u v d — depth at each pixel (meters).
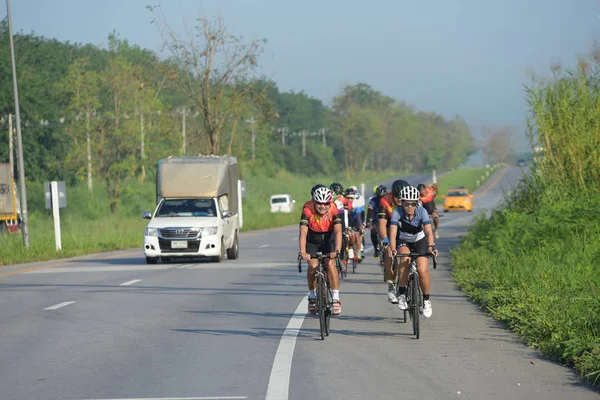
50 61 130.00
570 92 36.06
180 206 39.38
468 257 32.81
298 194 157.62
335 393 11.62
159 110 108.25
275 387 12.03
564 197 33.91
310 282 17.06
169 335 17.02
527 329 16.62
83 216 105.75
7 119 116.44
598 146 34.81
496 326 17.86
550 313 17.11
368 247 45.84
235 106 84.75
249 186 152.75
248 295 24.33
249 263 37.31
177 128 98.00
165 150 108.81
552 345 14.47
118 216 106.94
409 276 16.75
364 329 17.53
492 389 11.88
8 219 63.81
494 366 13.55
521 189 37.44
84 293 25.48
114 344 16.00
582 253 26.19
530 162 36.69
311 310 17.23
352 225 30.67
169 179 42.00
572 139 35.12
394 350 15.02
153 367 13.68
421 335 16.72
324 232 16.97
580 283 21.50
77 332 17.58
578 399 11.32
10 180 64.12
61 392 11.89
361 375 12.85
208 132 84.44
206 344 15.87
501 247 30.80
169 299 23.50
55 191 48.84
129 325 18.48
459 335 16.70
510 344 15.65
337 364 13.73
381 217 18.88
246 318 19.45
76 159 109.25
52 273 33.94
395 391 11.74
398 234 17.23
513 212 34.47
